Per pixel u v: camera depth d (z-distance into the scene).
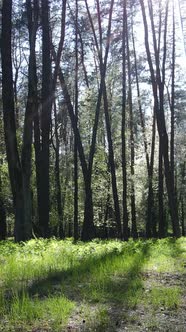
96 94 31.36
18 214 15.00
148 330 5.32
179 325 5.56
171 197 21.88
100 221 39.28
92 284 7.40
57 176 33.12
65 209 39.66
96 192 35.94
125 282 7.78
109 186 35.00
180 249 13.57
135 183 33.44
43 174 19.19
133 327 5.41
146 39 22.00
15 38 30.22
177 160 39.62
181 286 7.77
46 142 19.11
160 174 27.62
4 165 28.77
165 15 25.03
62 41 18.34
